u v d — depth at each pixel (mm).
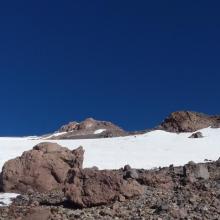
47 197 29109
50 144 34688
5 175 33250
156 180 27984
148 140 68562
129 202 24062
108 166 47281
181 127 81875
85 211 23156
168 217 21266
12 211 23250
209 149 59844
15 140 77625
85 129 107125
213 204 23078
